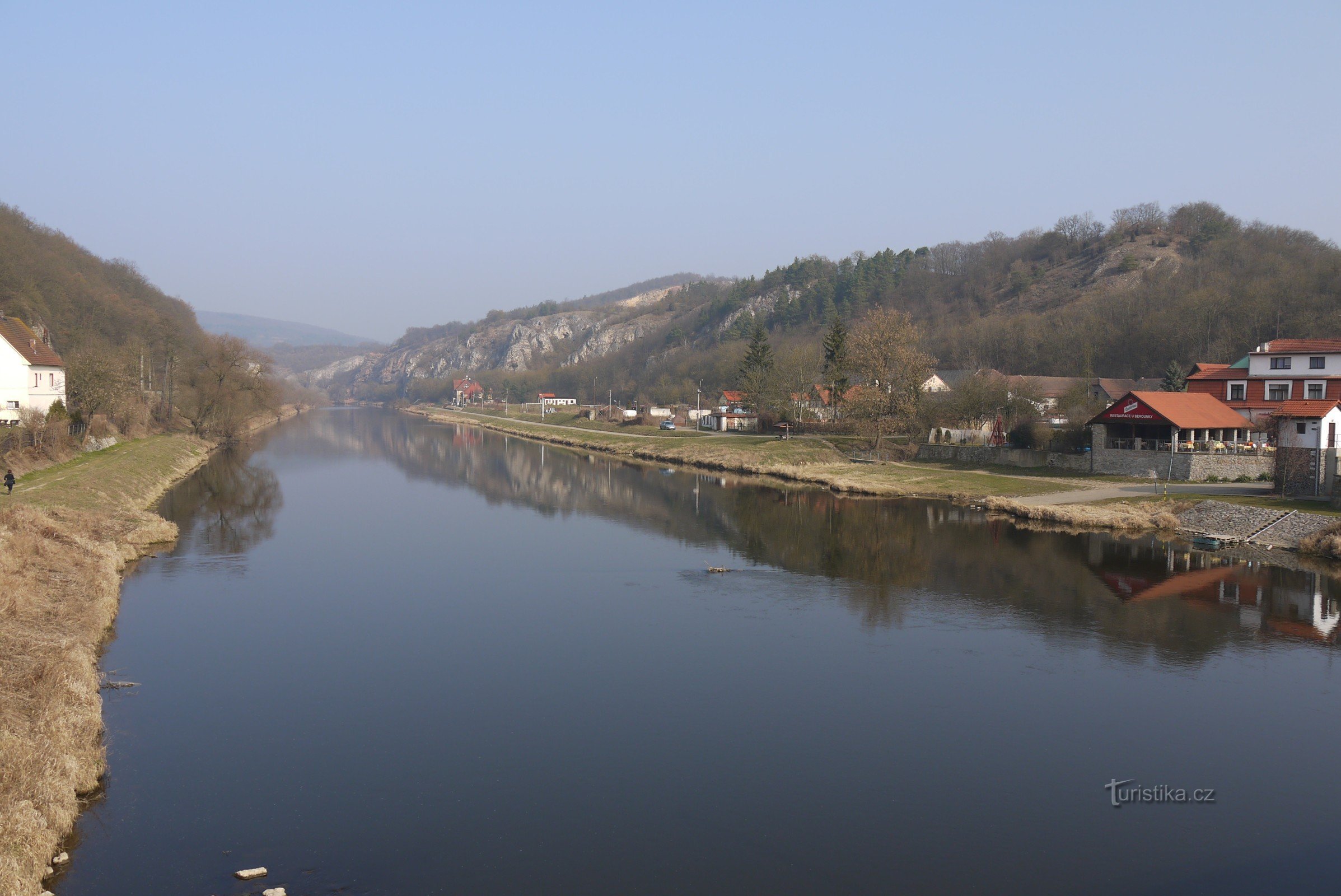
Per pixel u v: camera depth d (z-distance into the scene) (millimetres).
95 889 13711
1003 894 13961
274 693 22688
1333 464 44219
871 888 14109
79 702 19203
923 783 17719
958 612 29922
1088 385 103438
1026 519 48250
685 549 41438
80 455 64125
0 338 67875
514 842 15508
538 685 23359
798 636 27453
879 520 48750
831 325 198000
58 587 27703
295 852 15055
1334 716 20891
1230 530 41688
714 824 16141
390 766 18516
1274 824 16141
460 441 123188
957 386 85062
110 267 153125
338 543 43469
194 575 35906
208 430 100562
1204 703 21703
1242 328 108188
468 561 39094
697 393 162375
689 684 23391
